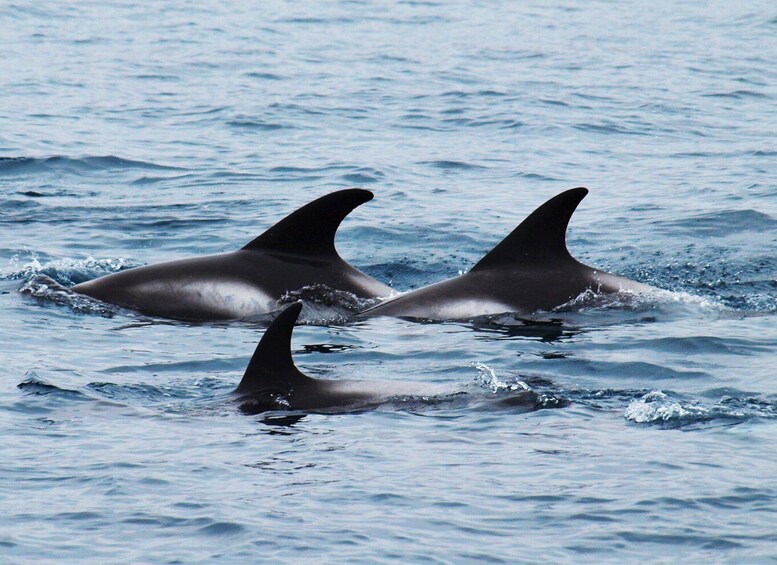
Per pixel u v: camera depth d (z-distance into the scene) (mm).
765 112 135250
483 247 79500
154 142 114625
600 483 36250
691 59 175000
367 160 107625
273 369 44312
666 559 31484
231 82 150875
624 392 45969
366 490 35594
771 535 32656
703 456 38469
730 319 59781
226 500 34750
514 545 32281
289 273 63562
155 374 49094
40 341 54281
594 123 126375
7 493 35219
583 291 61562
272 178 100438
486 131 122312
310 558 31422
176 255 76500
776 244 78688
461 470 37250
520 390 44844
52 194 93500
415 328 58344
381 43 190750
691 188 96750
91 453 38438
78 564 30984
